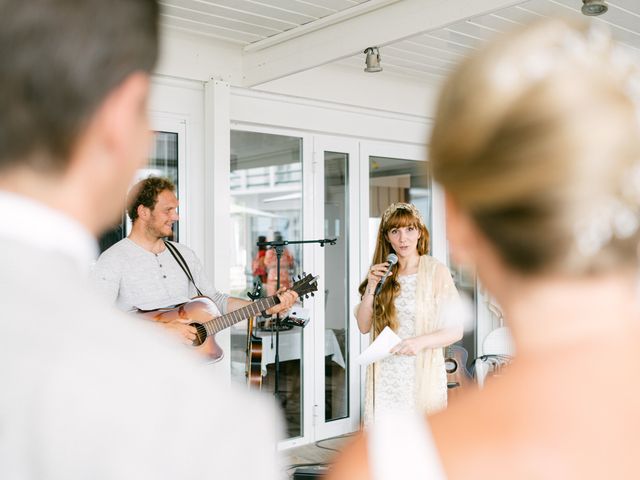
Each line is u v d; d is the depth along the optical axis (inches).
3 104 17.5
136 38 18.6
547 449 17.9
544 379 18.7
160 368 17.3
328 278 204.7
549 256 18.2
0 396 16.0
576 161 17.3
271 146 192.5
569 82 17.8
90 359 16.5
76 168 18.5
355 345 210.7
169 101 167.6
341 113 205.0
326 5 145.2
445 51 186.5
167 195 136.1
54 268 17.5
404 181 225.5
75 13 17.7
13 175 18.0
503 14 155.3
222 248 170.4
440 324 119.6
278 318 170.2
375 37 141.9
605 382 18.1
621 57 18.6
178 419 16.7
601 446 17.6
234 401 18.0
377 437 20.2
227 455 16.9
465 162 18.7
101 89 18.1
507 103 18.2
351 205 210.7
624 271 18.4
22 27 17.3
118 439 15.9
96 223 19.6
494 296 20.5
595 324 18.7
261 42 167.9
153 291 136.1
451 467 18.7
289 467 173.8
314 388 200.1
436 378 118.3
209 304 139.3
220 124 170.1
